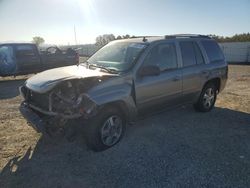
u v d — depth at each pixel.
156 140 4.60
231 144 4.48
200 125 5.41
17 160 3.85
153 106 4.78
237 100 7.74
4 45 11.51
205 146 4.38
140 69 4.41
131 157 3.96
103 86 3.91
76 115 3.64
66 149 4.21
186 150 4.22
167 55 4.99
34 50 12.39
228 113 6.32
